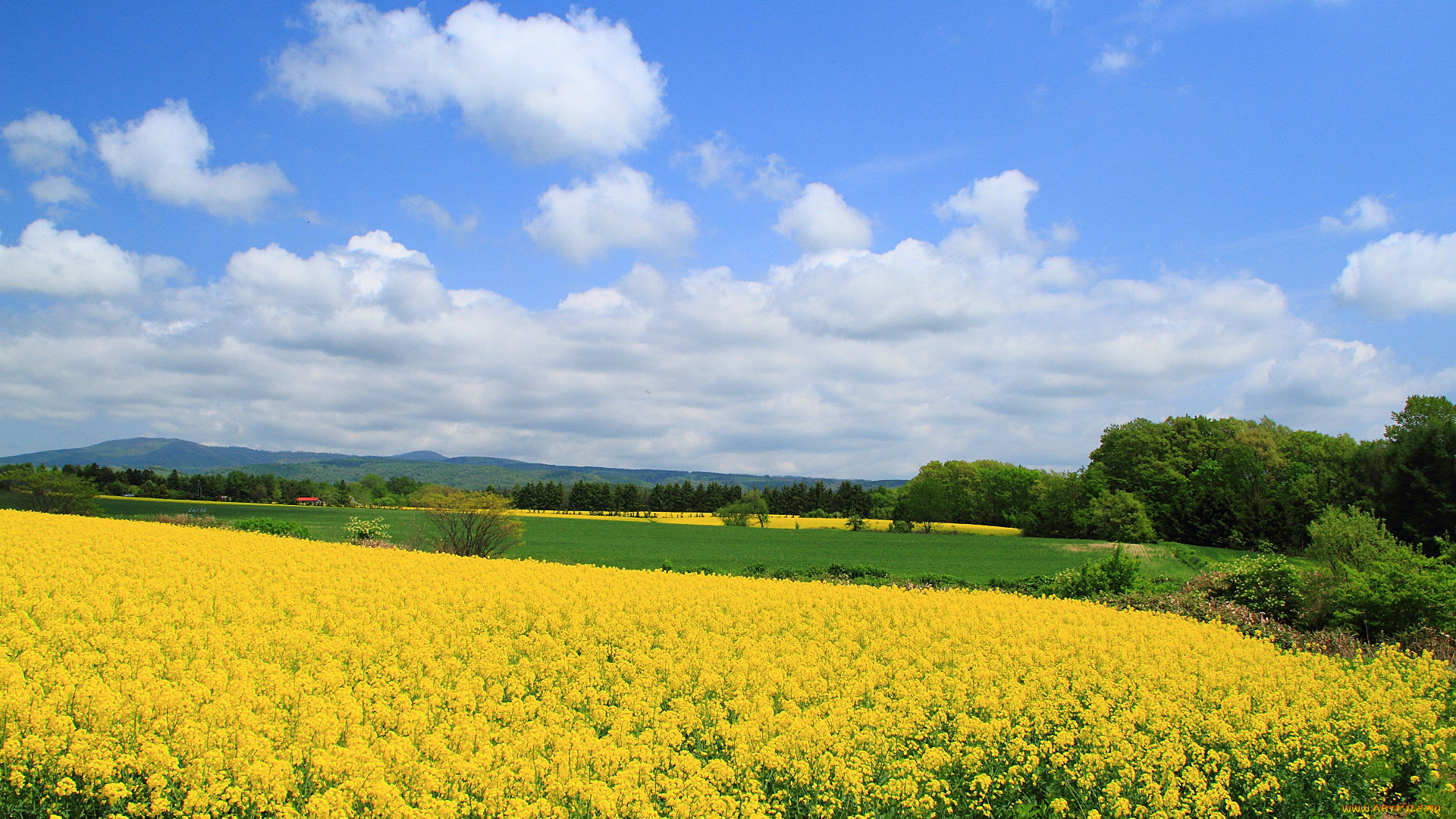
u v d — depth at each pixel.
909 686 11.19
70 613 13.02
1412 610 18.39
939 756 8.55
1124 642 14.98
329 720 8.30
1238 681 12.73
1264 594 22.14
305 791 7.46
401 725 8.84
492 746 8.45
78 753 7.12
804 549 54.03
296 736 8.17
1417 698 12.95
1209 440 76.56
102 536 23.11
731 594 18.98
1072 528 78.75
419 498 35.47
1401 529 53.19
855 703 11.04
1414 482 51.78
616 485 126.31
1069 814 8.59
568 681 11.40
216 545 23.05
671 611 16.66
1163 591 25.22
